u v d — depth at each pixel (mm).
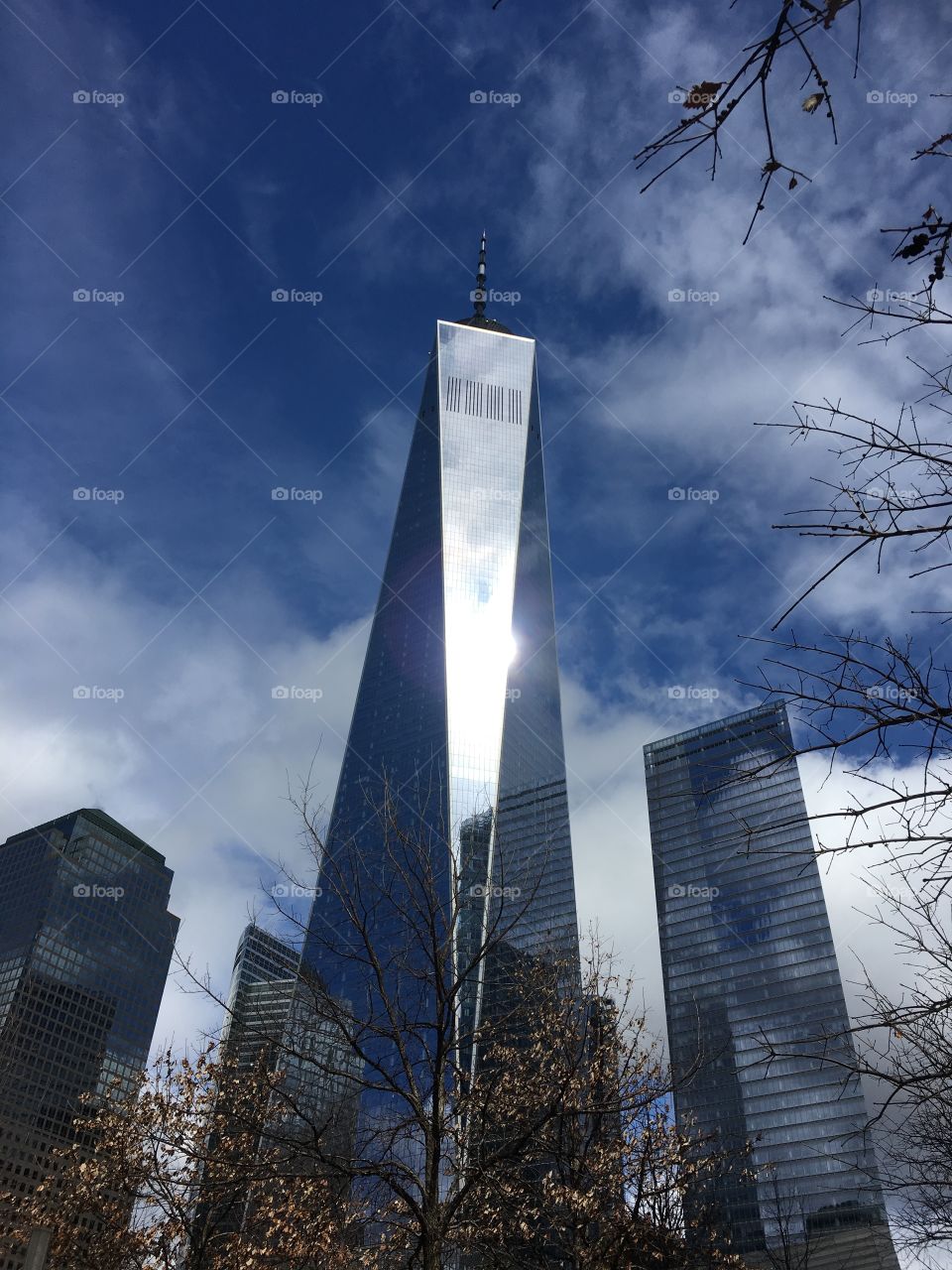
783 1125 166250
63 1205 27219
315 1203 21828
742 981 198625
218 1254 25484
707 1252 25219
